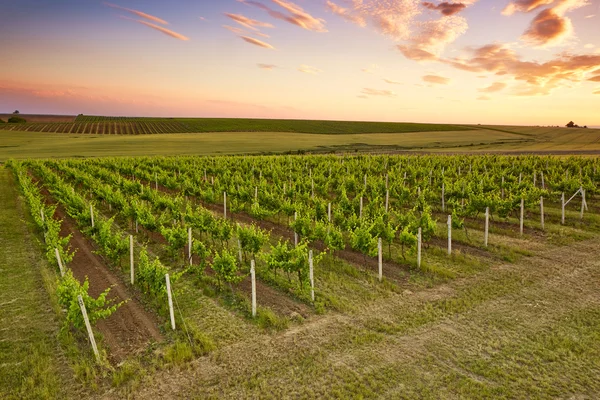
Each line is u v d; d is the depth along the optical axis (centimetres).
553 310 1334
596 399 922
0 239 2191
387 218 2239
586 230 2252
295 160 5388
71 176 4281
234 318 1323
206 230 2100
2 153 8150
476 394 941
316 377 1011
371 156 5969
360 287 1549
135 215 2367
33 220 2584
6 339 1186
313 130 13975
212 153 7862
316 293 1485
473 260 1798
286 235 2358
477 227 2358
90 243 2188
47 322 1286
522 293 1466
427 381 991
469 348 1129
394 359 1082
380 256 1606
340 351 1123
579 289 1488
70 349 1121
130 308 1404
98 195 3067
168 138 11062
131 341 1191
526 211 2691
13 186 4100
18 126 15200
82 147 9088
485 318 1292
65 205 2788
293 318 1321
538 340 1159
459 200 2877
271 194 2795
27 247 2056
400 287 1553
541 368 1032
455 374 1016
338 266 1770
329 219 2309
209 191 3017
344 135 12306
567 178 3216
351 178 3459
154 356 1112
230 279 1459
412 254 1862
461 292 1491
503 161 4581
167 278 1239
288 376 1017
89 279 1669
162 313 1345
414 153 7369
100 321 1308
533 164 4228
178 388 976
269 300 1459
